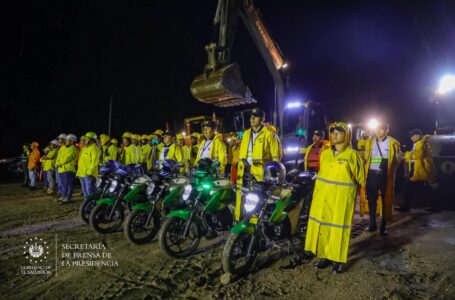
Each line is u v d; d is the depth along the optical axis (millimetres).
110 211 6531
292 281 4324
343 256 4387
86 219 7086
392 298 3861
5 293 4031
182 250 5359
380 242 5875
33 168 12750
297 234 5441
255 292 4031
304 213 5680
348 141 4484
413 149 8414
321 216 4527
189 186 5348
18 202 9984
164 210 6047
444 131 10438
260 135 5641
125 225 5645
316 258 5062
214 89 7312
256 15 9570
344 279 4371
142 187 6160
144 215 5934
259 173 5531
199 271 4652
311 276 4469
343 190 4410
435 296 3938
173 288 4152
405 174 8500
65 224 7238
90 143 8602
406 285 4211
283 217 4789
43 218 7832
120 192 6508
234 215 5707
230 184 5512
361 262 4957
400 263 4930
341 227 4391
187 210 5234
